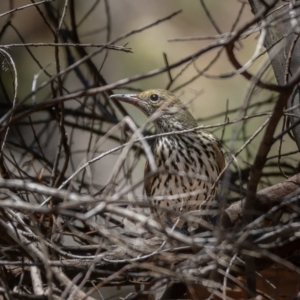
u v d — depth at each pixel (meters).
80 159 15.80
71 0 11.52
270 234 6.82
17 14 17.73
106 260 7.46
